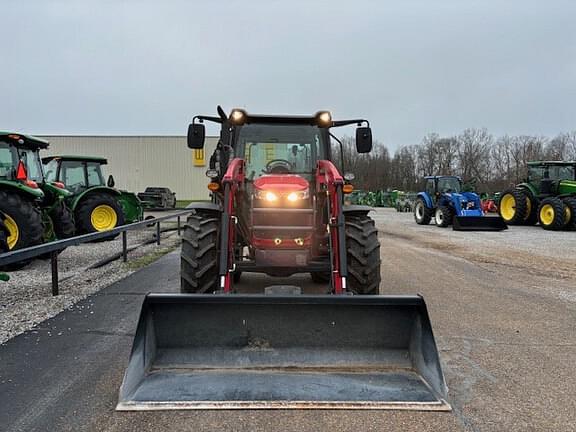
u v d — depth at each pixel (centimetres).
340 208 366
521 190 1612
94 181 1219
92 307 459
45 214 780
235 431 232
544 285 589
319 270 404
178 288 544
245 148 508
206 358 285
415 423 241
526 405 265
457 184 1631
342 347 291
